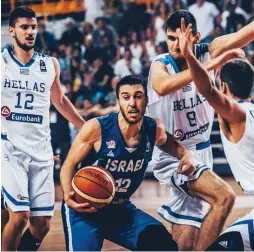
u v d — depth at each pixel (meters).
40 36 17.97
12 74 8.37
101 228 7.29
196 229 8.36
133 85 7.30
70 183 7.41
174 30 8.42
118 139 7.38
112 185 7.36
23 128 8.35
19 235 8.22
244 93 7.47
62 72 16.95
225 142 7.45
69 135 15.31
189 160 7.95
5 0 19.75
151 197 14.16
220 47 8.58
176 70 8.44
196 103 8.46
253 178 7.27
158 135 7.66
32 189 8.42
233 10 17.72
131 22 18.41
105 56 17.36
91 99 16.38
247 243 6.96
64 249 9.54
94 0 19.56
